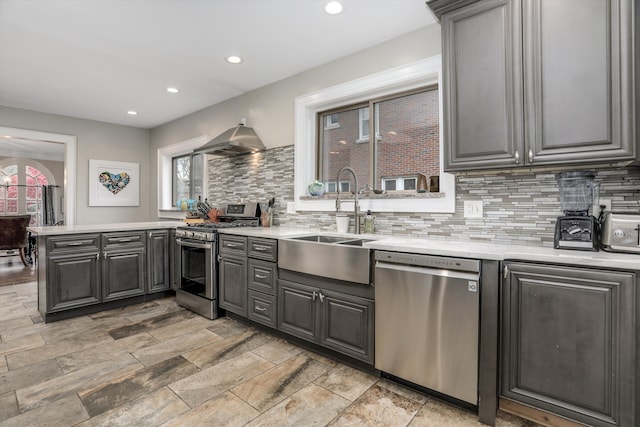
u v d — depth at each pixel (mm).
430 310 1814
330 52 2975
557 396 1545
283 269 2598
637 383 1386
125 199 5516
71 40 2756
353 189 3215
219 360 2314
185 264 3492
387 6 2305
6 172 9117
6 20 2453
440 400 1864
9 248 5379
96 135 5234
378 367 2035
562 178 1871
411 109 2844
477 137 1911
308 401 1844
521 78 1773
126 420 1669
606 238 1668
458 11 1974
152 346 2533
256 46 2865
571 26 1649
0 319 3078
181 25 2539
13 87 3812
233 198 4160
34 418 1676
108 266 3367
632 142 1532
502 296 1665
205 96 4125
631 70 1533
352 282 2168
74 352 2418
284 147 3557
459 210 2391
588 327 1471
